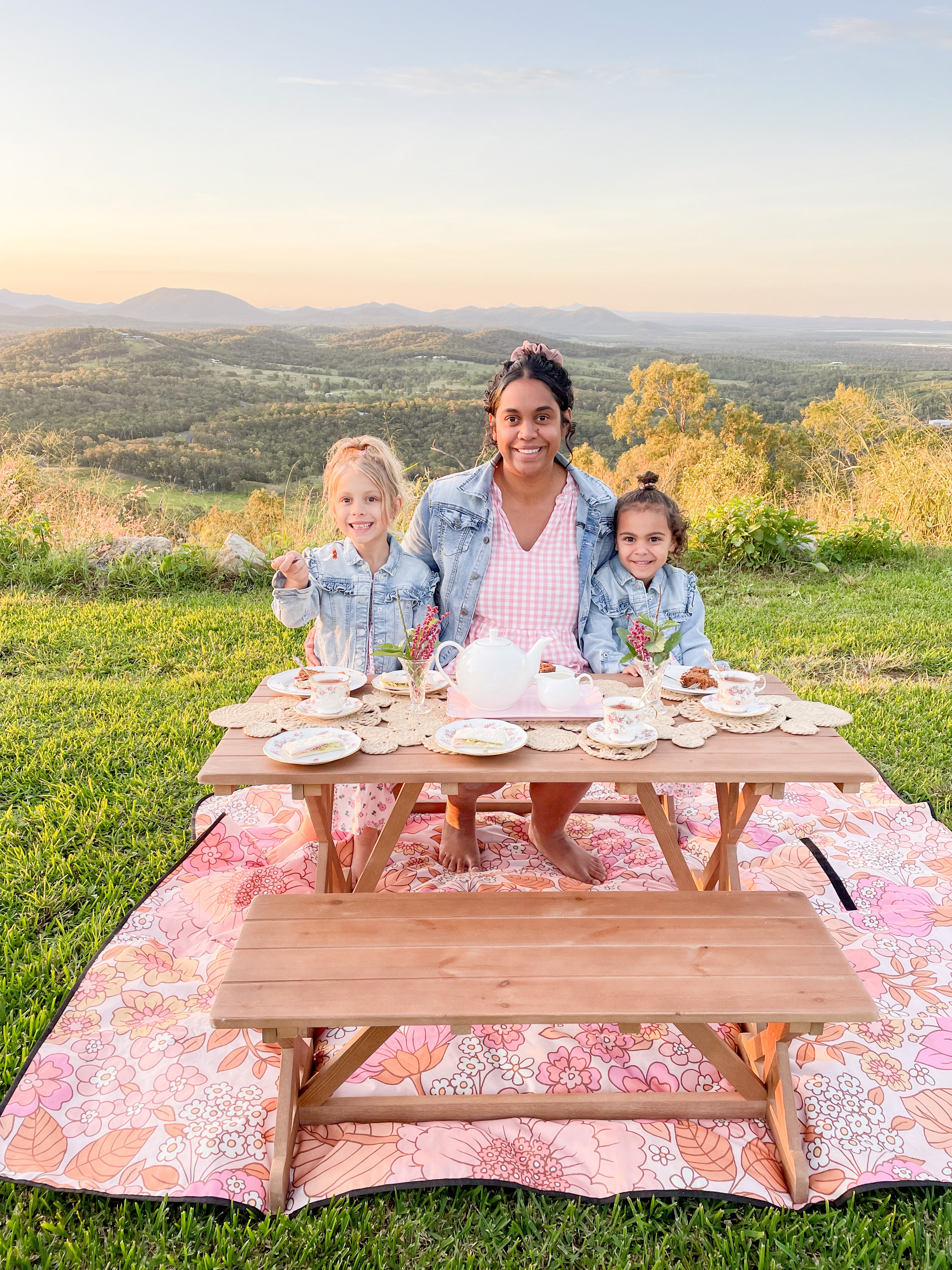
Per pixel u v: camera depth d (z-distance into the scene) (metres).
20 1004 2.18
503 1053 2.00
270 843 2.95
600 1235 1.60
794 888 2.67
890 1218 1.62
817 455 10.62
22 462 8.68
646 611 2.92
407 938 1.82
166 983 2.23
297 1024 1.56
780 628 5.69
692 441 46.00
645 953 1.77
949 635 5.41
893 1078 1.93
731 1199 1.66
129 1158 1.72
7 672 4.82
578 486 2.87
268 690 2.46
